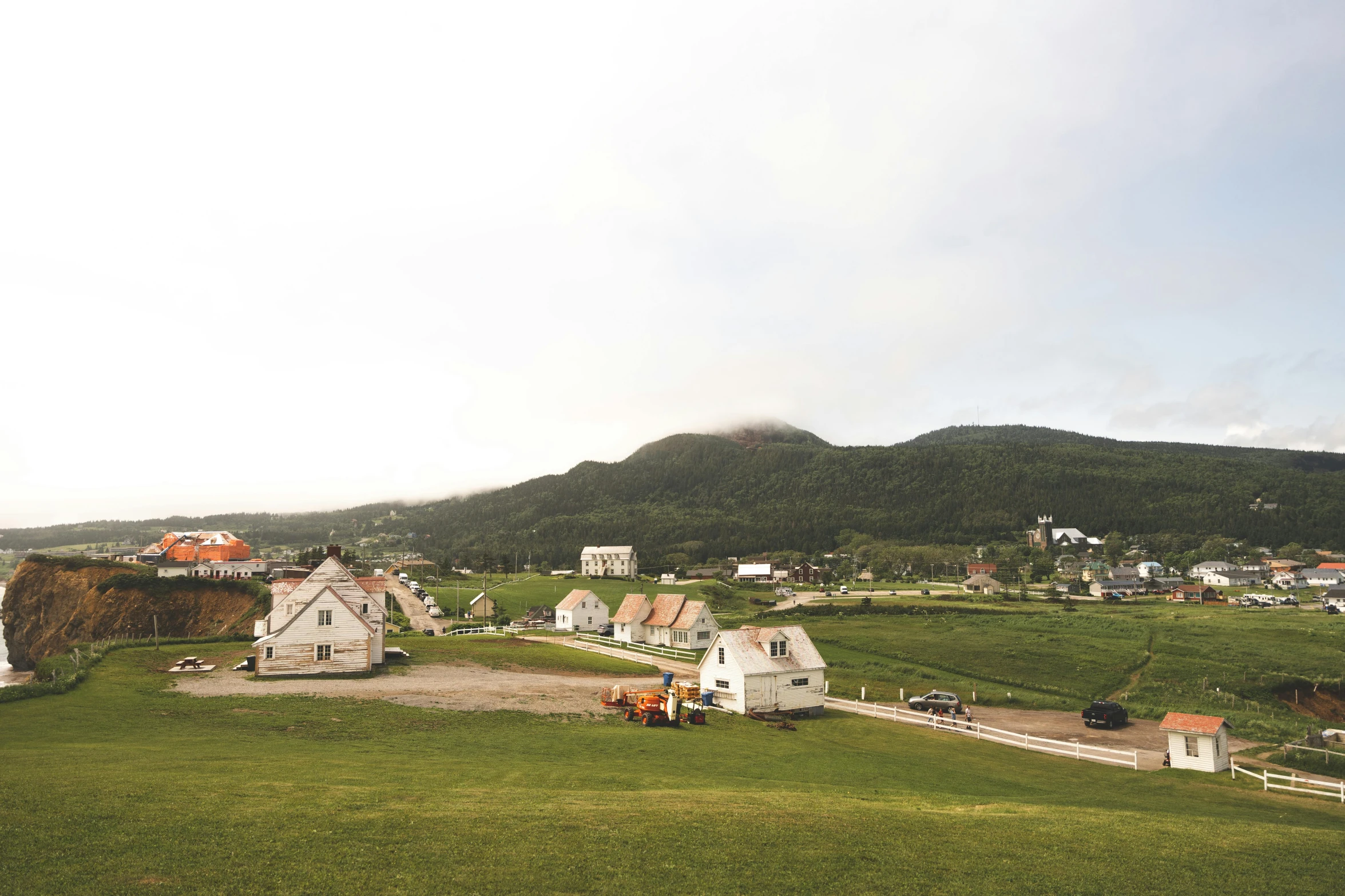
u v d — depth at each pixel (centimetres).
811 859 2130
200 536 19900
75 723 4078
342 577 7231
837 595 17988
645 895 1819
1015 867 2191
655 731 4684
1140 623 11888
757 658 5988
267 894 1694
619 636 10412
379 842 2041
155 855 1855
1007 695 7169
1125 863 2295
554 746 3956
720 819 2431
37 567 15962
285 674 6238
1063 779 4131
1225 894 2106
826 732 5238
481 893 1770
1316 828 3186
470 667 7119
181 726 4112
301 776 2811
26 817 2044
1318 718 7125
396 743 3825
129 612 13262
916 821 2617
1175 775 4328
